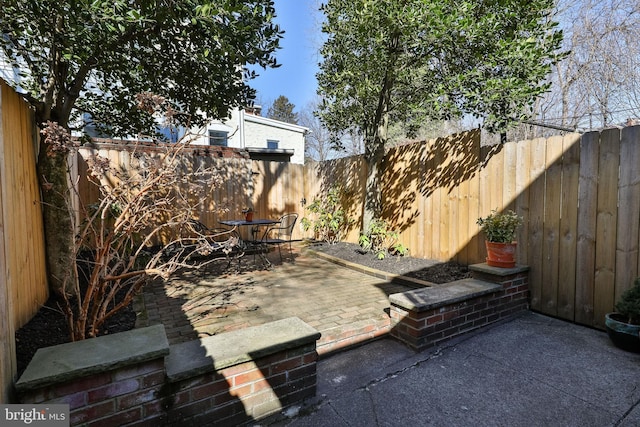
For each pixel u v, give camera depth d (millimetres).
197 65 2895
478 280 3430
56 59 2785
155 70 2994
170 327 2809
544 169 3363
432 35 3574
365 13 3869
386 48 4273
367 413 1931
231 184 6855
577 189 3104
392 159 5520
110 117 3885
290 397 2012
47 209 2766
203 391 1748
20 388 1332
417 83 4949
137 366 1581
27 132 2521
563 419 1837
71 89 2938
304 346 2057
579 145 3084
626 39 7145
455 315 2904
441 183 4617
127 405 1564
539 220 3406
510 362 2477
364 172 6387
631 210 2746
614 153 2844
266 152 10008
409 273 4332
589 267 3027
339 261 5348
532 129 8398
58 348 1624
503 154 3766
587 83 7770
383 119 5461
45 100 2828
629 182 2754
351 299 3582
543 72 3328
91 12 2039
